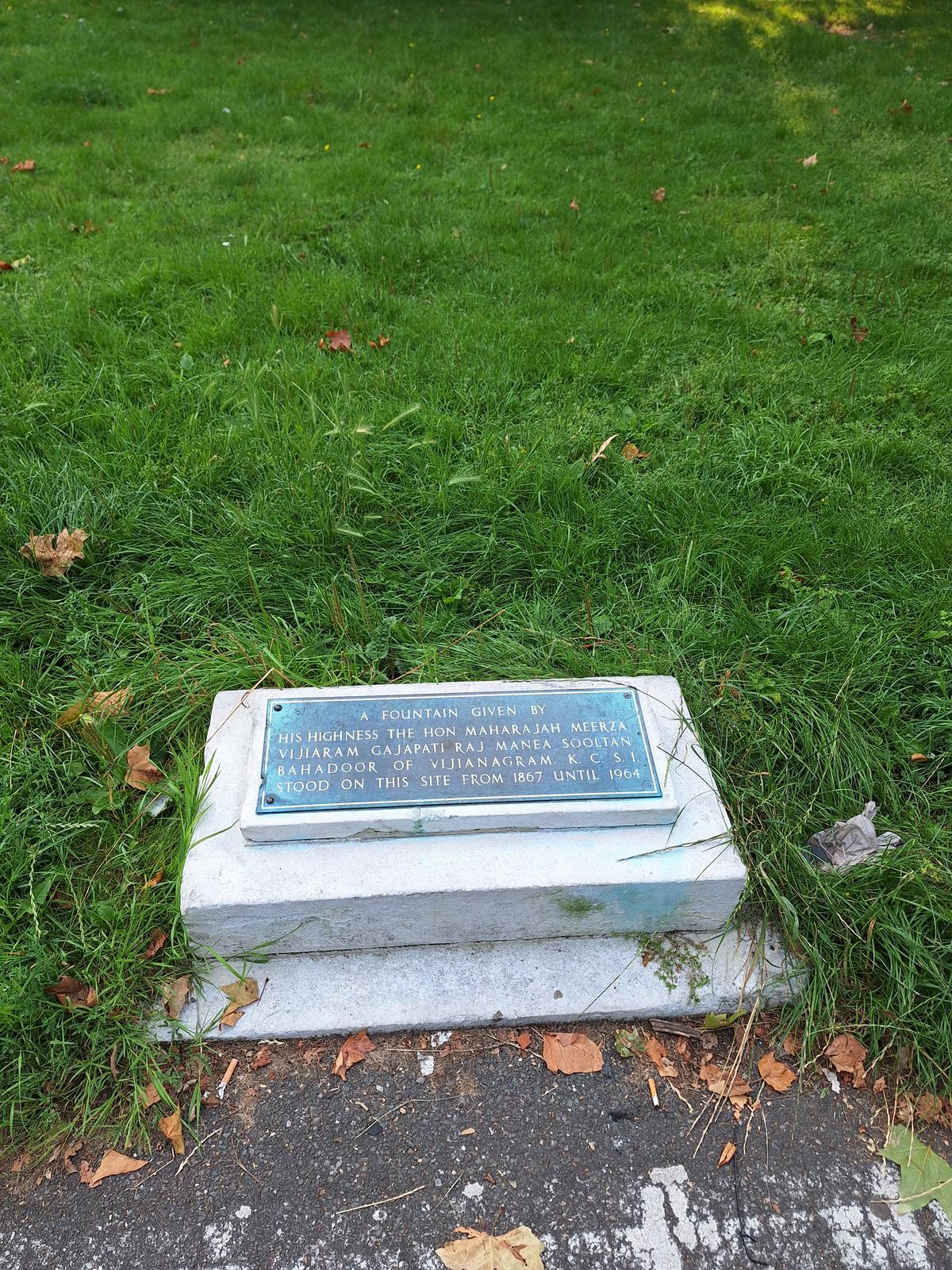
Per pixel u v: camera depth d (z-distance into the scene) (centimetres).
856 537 322
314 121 668
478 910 217
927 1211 192
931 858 234
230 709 247
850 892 228
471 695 243
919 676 284
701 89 796
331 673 267
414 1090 206
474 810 215
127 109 680
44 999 202
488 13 987
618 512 328
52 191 532
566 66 830
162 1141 196
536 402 384
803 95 787
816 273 494
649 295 467
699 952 230
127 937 214
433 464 337
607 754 231
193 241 488
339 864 212
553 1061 212
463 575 308
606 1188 192
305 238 506
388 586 302
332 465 331
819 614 295
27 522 305
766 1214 190
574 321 436
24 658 271
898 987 214
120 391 363
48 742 252
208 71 757
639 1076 212
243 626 285
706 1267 182
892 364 415
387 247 485
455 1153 196
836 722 262
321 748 227
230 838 216
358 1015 214
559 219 545
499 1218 187
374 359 398
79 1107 197
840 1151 201
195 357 394
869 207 579
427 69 792
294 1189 189
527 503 330
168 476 329
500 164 617
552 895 215
